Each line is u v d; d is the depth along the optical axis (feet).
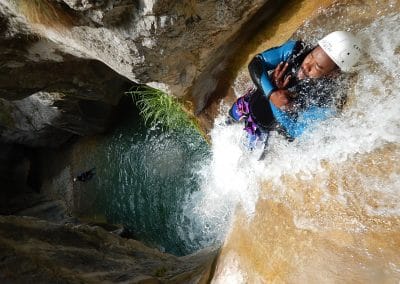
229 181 14.87
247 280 10.57
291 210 10.16
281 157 11.01
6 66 14.98
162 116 19.10
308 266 8.96
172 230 20.38
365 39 9.52
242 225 12.35
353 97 9.27
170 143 20.67
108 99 20.57
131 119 23.53
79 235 14.34
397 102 8.66
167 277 13.43
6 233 11.81
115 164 24.08
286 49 9.91
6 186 27.45
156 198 21.47
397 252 7.55
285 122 10.23
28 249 11.66
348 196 8.83
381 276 7.60
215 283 11.60
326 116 9.57
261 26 12.46
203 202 17.74
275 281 9.62
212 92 14.38
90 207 25.32
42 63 15.56
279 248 9.96
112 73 18.72
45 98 19.89
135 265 14.03
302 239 9.43
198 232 18.35
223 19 10.65
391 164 8.30
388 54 9.13
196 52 11.64
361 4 10.27
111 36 10.43
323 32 10.86
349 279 8.05
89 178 25.49
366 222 8.30
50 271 11.25
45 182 28.81
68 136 26.63
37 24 12.04
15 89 16.63
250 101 11.12
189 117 16.31
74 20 10.54
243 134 13.41
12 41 13.71
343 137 9.36
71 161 27.14
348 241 8.43
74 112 21.50
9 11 12.14
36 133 25.09
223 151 14.90
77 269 12.20
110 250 14.55
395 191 8.06
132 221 22.93
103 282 12.01
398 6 9.59
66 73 16.93
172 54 11.05
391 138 8.51
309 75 8.98
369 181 8.54
